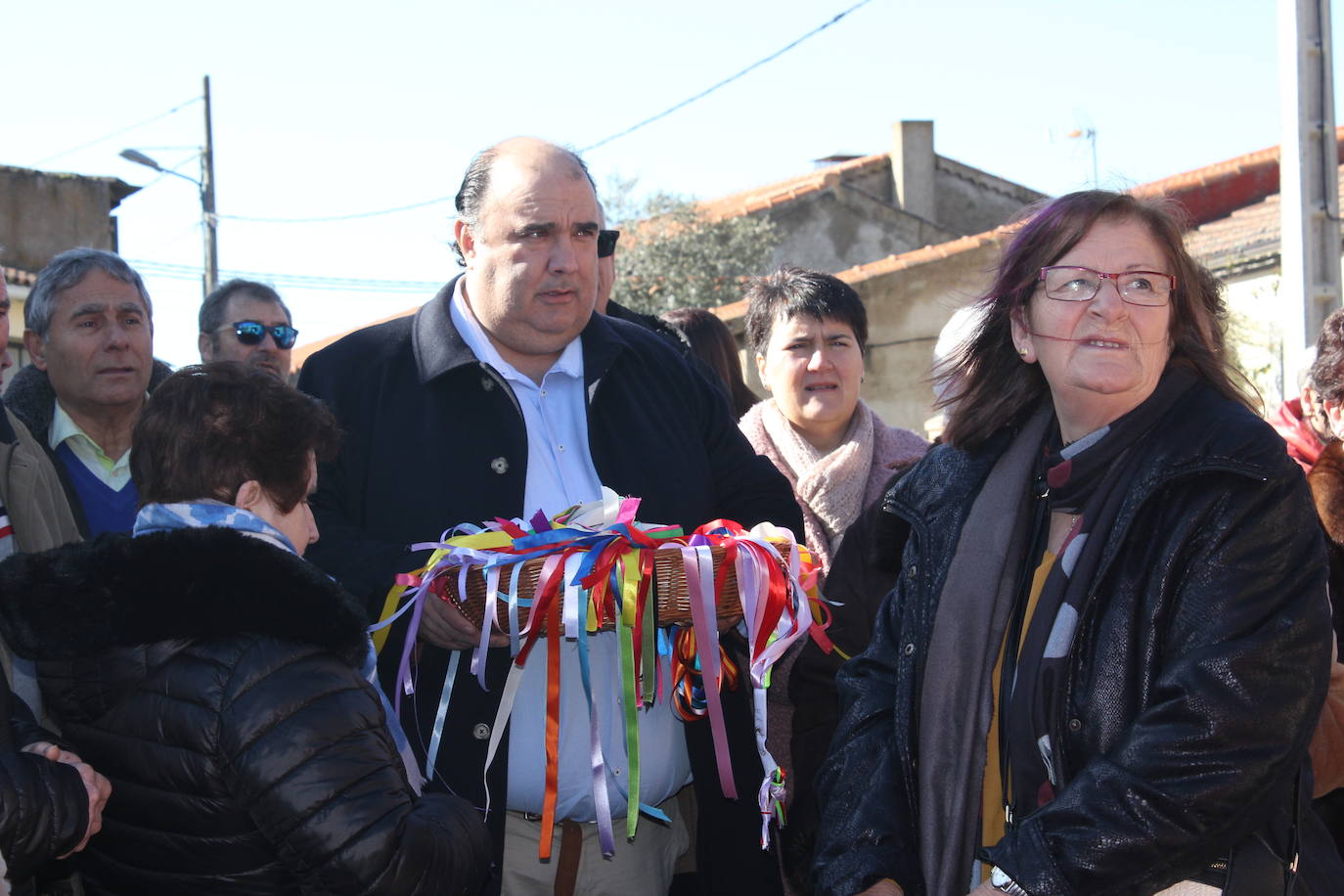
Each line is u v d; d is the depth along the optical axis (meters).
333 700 1.92
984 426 2.26
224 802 1.88
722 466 3.08
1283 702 1.77
